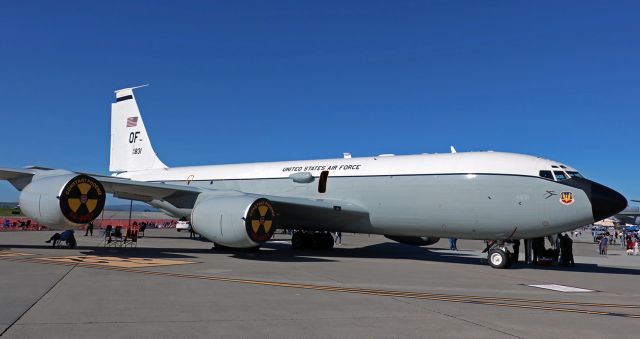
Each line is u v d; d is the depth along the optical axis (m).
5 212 91.25
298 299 8.52
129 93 29.28
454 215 16.81
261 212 15.68
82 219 14.32
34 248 18.23
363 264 15.80
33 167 16.59
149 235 34.72
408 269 14.69
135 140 28.78
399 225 18.20
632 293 11.09
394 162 18.73
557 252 18.66
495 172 16.23
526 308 8.41
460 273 14.20
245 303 7.96
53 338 5.43
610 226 91.88
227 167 24.41
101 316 6.64
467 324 6.84
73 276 10.46
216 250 19.73
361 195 18.95
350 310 7.64
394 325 6.65
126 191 18.23
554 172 15.70
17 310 6.86
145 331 5.89
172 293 8.70
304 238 23.17
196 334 5.82
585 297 10.17
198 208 16.47
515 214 15.80
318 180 20.23
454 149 18.77
